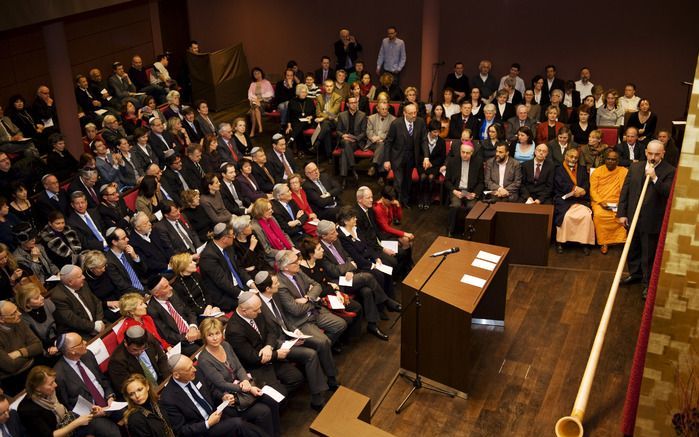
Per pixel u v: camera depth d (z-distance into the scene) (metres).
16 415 4.68
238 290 6.45
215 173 8.81
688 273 1.69
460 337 5.66
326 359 5.91
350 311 6.53
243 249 7.04
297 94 11.52
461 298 5.63
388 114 10.16
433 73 12.63
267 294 5.82
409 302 5.82
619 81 12.48
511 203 7.96
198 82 14.07
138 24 14.36
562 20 12.46
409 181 9.62
